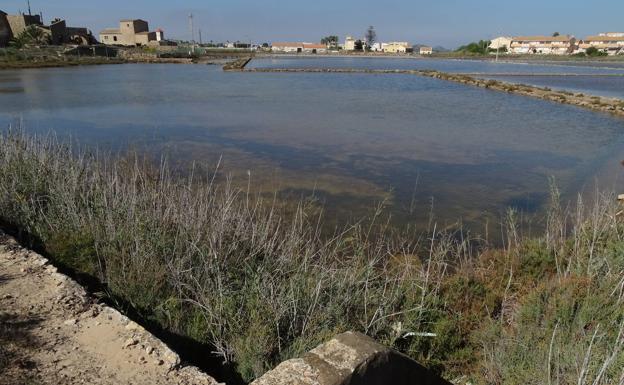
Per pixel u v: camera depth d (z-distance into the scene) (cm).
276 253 575
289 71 5275
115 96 2692
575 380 351
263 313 430
